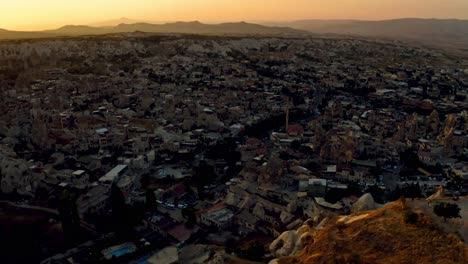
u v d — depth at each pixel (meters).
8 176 172.50
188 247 136.38
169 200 170.12
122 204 151.12
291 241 109.62
